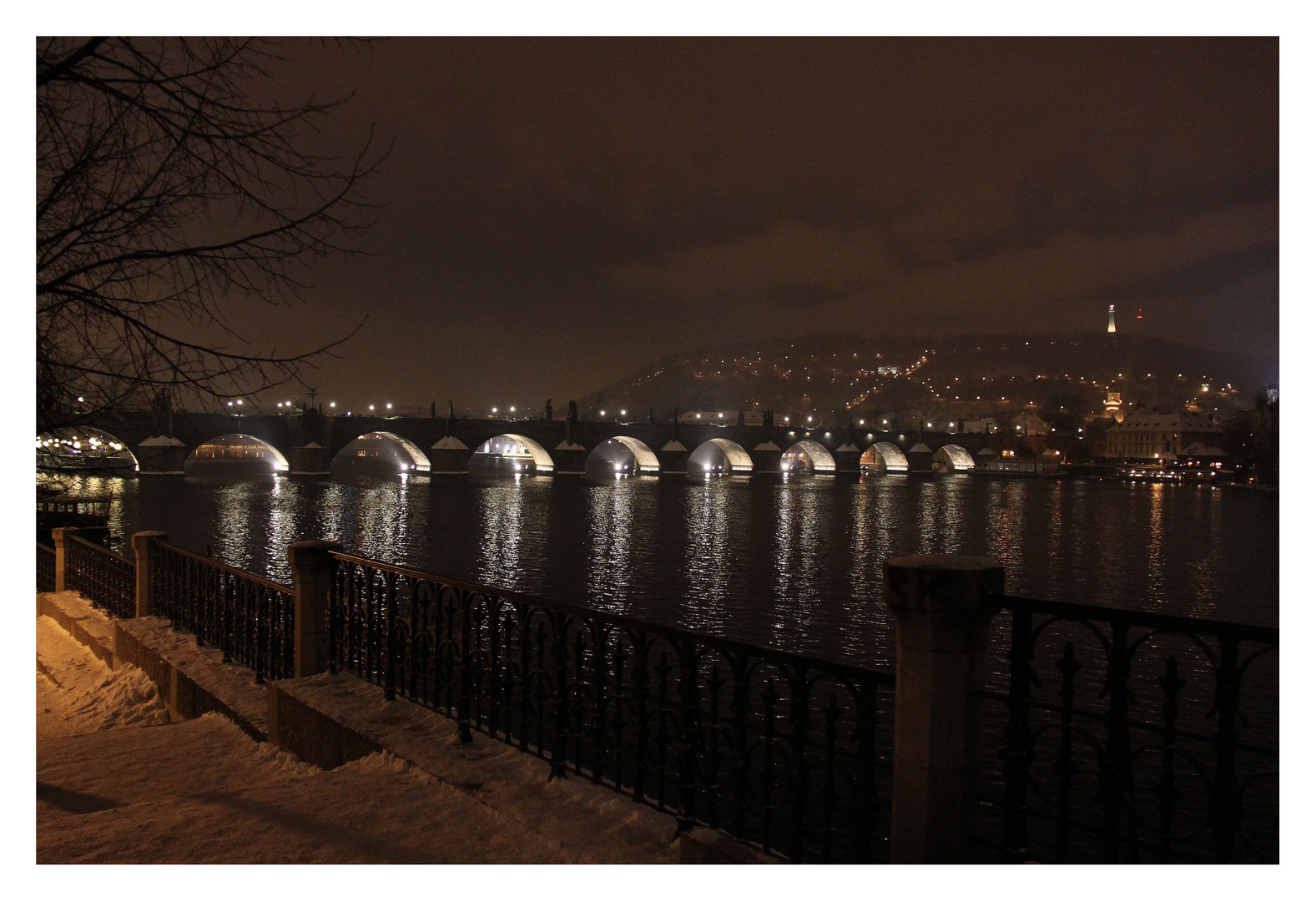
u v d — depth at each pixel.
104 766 6.21
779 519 76.62
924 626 3.32
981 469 180.00
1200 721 19.19
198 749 6.67
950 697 3.32
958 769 3.33
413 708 6.26
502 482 121.81
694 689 4.37
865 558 52.28
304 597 7.42
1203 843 12.08
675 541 59.53
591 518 73.31
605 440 137.50
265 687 8.01
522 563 48.69
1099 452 190.62
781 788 11.45
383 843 4.34
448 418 123.69
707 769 4.26
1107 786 3.16
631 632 4.72
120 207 5.24
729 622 34.69
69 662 11.50
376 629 6.90
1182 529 73.69
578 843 4.21
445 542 56.50
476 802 4.72
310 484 106.56
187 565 10.37
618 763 4.82
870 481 146.62
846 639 32.09
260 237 5.37
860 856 3.58
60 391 5.40
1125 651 3.12
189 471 140.62
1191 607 41.50
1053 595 44.50
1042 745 17.30
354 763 5.63
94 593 14.05
